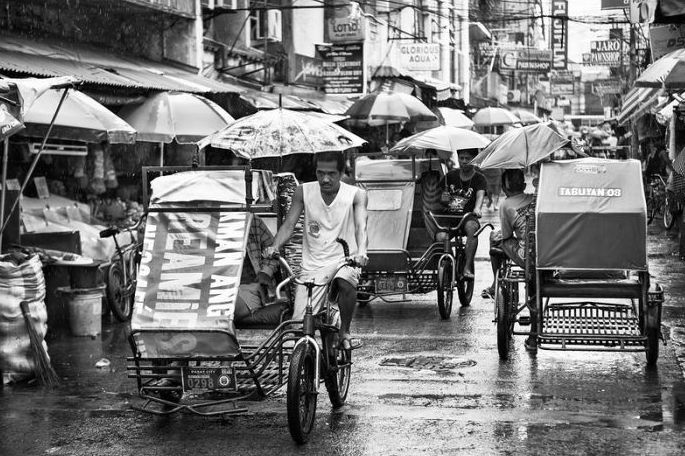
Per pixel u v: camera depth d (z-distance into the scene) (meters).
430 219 12.20
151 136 14.42
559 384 8.03
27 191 13.38
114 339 10.45
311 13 25.50
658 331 8.39
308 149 8.34
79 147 13.92
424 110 20.78
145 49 18.59
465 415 7.03
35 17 15.36
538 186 8.66
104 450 6.30
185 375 6.61
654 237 22.00
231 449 6.27
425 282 11.93
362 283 12.01
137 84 14.24
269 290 7.23
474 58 49.22
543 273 8.72
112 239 12.99
